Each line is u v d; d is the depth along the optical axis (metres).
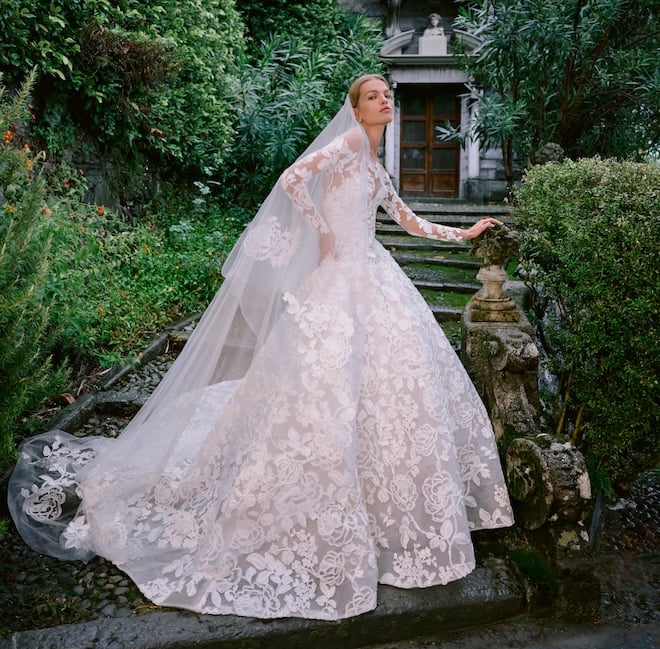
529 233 2.58
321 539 1.88
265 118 6.50
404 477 1.98
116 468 2.28
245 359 2.28
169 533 2.07
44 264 2.18
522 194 2.82
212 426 2.32
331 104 7.39
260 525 1.92
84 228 3.92
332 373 1.97
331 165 2.13
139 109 4.73
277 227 2.12
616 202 2.21
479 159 9.18
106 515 2.14
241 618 1.76
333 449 1.92
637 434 2.34
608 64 5.96
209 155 5.98
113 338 3.64
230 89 6.25
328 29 8.38
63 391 2.88
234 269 2.17
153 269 4.52
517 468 2.20
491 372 2.46
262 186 6.62
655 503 2.60
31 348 2.17
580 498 2.00
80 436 2.86
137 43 4.34
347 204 2.16
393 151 9.55
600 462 2.51
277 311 2.16
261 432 2.00
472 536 2.19
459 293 4.84
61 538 2.13
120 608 1.84
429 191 9.73
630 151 6.37
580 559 1.98
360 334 2.05
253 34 8.18
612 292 2.21
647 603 1.99
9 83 3.77
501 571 1.99
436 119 9.61
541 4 5.54
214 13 5.97
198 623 1.74
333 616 1.78
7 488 2.36
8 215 2.66
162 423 2.33
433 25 9.13
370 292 2.13
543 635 1.85
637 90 5.88
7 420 2.12
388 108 2.21
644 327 2.20
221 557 1.90
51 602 1.87
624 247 2.20
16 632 1.71
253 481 1.94
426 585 1.90
